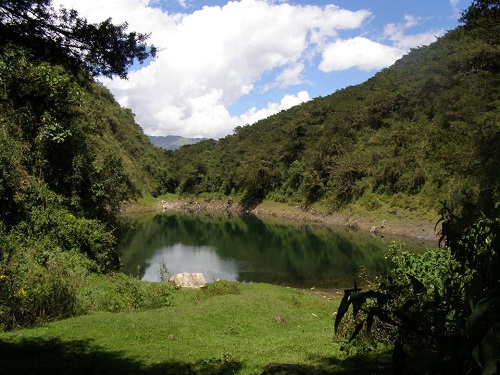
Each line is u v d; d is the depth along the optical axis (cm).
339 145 6150
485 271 201
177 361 851
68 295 1243
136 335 1041
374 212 4822
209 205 8681
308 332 1266
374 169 5184
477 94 3697
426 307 209
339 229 4869
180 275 2073
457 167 2950
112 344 956
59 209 1909
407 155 4769
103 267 1953
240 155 8994
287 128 8131
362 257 3316
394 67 7662
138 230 5259
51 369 735
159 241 4388
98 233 2005
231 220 6412
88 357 838
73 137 2116
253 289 1955
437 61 5581
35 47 604
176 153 12725
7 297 1075
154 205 8425
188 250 3834
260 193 7775
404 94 5778
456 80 4706
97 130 2822
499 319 164
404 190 4681
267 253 3669
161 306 1553
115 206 2520
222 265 3188
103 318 1158
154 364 824
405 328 200
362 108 6450
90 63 651
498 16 1823
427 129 4784
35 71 1107
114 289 1555
